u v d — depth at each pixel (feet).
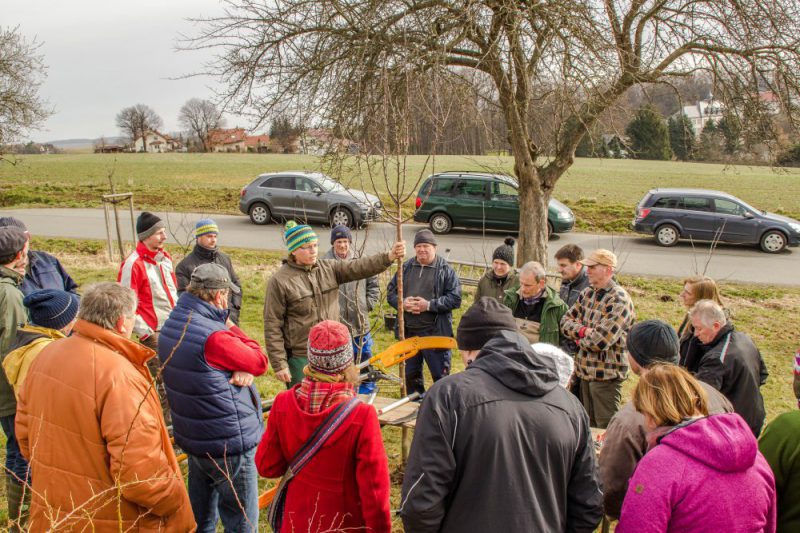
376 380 12.76
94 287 7.91
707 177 116.16
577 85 23.77
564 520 6.52
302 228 13.34
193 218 66.28
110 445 7.23
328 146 25.52
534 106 27.48
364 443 7.18
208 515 9.98
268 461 7.66
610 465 7.75
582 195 87.71
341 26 25.61
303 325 13.48
